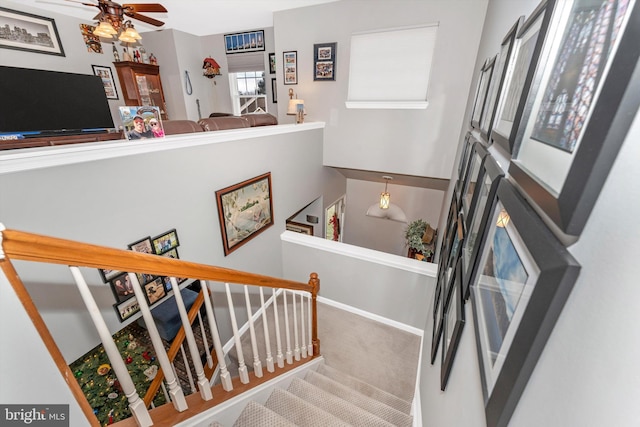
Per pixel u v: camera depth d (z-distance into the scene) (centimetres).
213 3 356
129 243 183
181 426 108
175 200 212
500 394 55
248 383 153
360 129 400
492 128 116
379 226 627
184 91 511
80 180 150
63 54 376
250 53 507
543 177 54
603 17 40
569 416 36
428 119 355
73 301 159
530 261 52
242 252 300
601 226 35
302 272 372
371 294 331
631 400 26
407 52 336
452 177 329
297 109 391
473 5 292
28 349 57
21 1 323
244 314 321
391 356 287
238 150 267
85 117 289
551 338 43
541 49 62
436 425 123
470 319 100
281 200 356
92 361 303
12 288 54
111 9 255
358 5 342
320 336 313
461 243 139
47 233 140
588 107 40
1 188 122
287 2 353
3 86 232
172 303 356
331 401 185
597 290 35
